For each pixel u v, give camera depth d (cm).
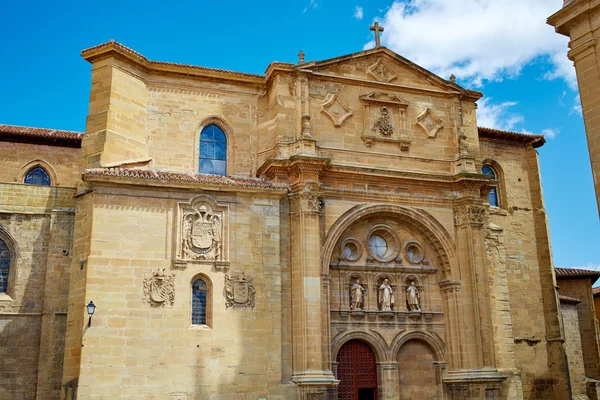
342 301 3416
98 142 3203
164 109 3484
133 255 2942
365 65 3772
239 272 3105
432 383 3531
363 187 3547
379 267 3544
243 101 3647
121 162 3225
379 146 3672
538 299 4422
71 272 2972
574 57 2355
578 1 2319
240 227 3167
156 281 2934
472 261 3591
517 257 4434
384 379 3403
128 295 2883
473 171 3766
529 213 4600
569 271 5309
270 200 3256
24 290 3109
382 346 3444
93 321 2794
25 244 3164
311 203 3312
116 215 2958
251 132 3616
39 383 2986
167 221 3041
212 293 3033
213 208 3144
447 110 3919
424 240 3703
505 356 3647
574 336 4878
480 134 4534
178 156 3453
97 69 3338
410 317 3553
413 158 3725
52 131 4016
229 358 2977
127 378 2791
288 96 3547
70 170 3997
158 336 2884
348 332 3384
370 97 3719
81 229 3003
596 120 2256
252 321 3066
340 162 3550
